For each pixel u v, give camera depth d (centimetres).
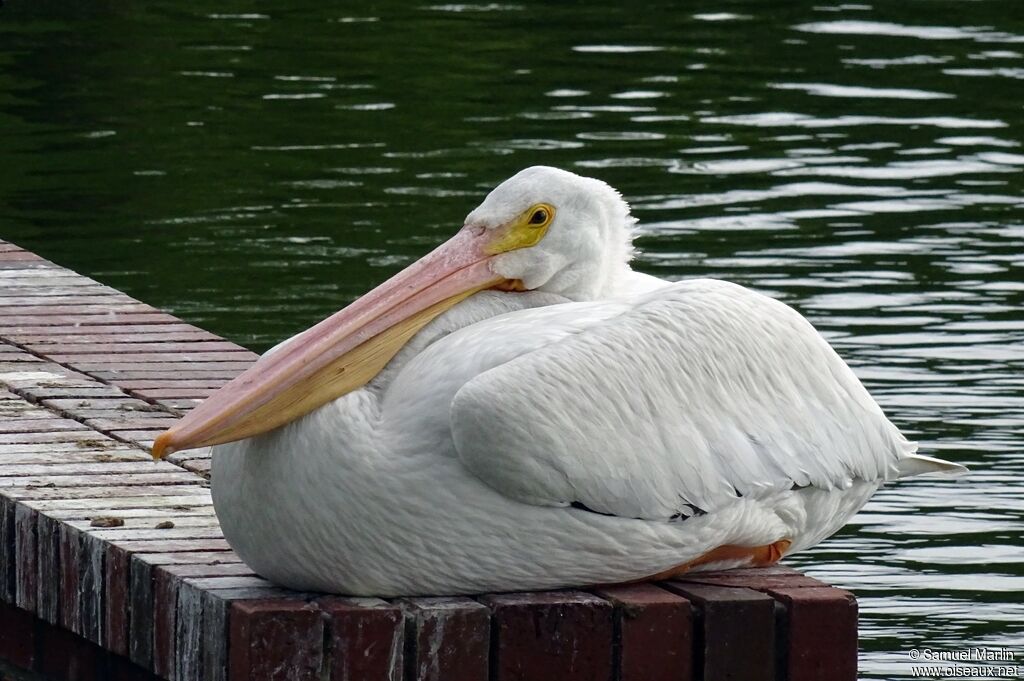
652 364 823
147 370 1283
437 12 3241
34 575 975
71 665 966
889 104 2577
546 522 815
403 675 825
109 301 1480
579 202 892
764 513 855
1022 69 2794
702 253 1892
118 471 1051
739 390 844
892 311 1720
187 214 2039
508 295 894
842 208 2073
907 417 1465
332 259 1869
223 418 816
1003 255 1903
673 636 841
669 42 2988
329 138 2389
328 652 816
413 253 1886
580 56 2886
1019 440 1424
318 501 818
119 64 2811
